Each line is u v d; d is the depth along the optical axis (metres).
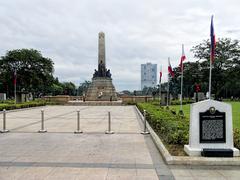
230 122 8.21
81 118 21.73
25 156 8.77
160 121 13.12
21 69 62.88
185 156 7.91
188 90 74.31
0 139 11.98
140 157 8.64
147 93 85.88
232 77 63.44
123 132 14.06
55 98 49.69
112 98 54.12
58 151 9.52
